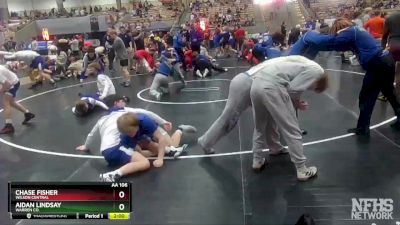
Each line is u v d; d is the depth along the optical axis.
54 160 5.49
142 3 46.81
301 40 5.28
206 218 3.65
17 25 33.44
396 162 4.69
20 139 6.69
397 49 6.57
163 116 7.68
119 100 5.84
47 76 12.81
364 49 5.34
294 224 3.46
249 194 4.09
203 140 5.30
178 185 4.41
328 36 5.20
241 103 4.88
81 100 8.43
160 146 5.09
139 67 14.98
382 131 5.89
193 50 14.70
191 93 10.02
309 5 36.56
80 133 6.87
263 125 4.57
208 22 31.55
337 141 5.58
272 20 34.56
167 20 35.38
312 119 6.87
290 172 4.59
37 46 19.80
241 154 5.30
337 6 36.16
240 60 17.42
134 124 4.86
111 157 5.00
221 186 4.32
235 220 3.59
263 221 3.54
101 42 24.25
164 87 10.03
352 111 7.24
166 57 10.16
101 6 49.97
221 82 11.54
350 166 4.66
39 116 8.46
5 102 7.16
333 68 12.87
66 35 32.75
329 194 3.98
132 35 16.67
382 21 10.61
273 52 6.73
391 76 5.50
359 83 9.93
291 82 4.21
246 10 37.16
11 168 5.26
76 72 14.78
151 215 3.78
